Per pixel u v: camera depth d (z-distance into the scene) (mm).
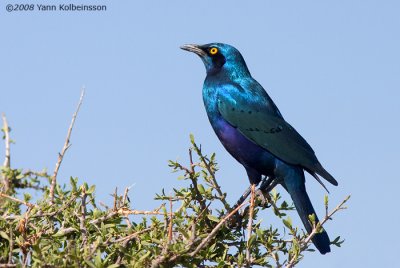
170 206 10977
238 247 13008
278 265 11492
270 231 12672
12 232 11078
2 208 11977
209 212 13219
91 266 10289
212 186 12914
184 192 12680
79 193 11617
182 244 11023
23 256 10867
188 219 12438
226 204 12906
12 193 12125
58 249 10602
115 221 11828
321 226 11297
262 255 12344
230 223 13039
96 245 10812
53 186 11570
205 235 11445
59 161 11469
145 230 11461
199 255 11820
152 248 11172
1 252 11336
